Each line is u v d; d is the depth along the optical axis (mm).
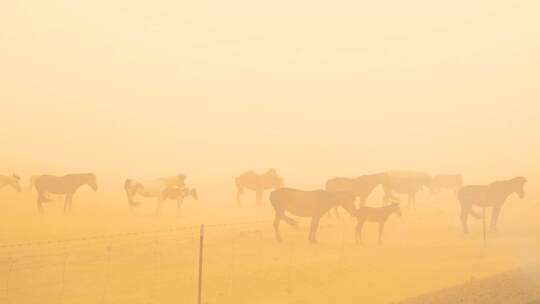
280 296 14195
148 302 13406
